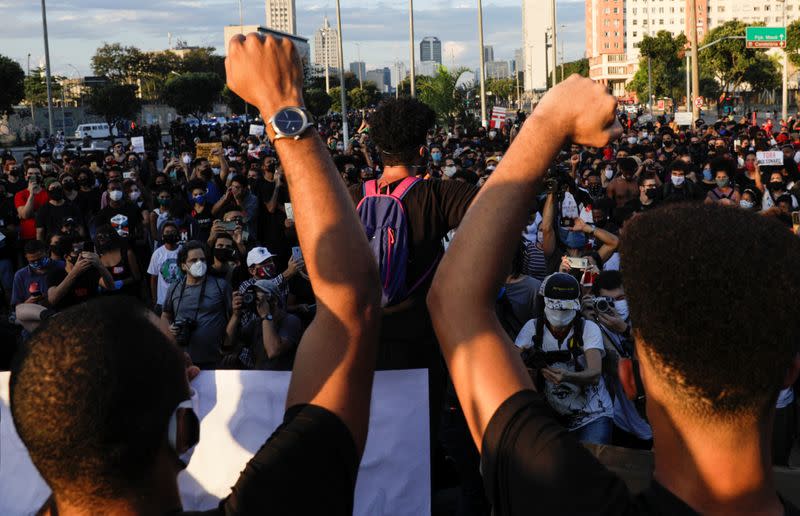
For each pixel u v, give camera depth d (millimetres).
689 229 958
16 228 12336
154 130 56281
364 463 2459
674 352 936
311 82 106438
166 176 13133
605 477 1011
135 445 1082
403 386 2455
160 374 1114
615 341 4961
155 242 10891
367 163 17844
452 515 4223
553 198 7488
